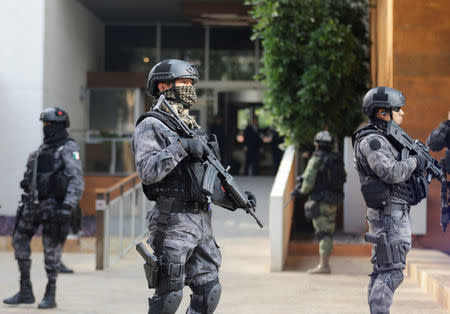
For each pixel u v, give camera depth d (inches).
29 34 726.5
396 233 225.5
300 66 578.2
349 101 593.6
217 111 1098.1
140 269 458.0
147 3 928.3
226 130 1096.8
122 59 1082.1
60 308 322.0
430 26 463.2
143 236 591.2
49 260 321.4
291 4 574.9
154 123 188.4
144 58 1083.9
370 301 226.2
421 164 226.4
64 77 818.8
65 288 382.0
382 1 529.0
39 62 725.3
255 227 633.6
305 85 565.6
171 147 180.4
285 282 386.0
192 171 188.1
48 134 323.3
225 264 458.9
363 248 478.9
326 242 414.0
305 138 588.4
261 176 1071.0
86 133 732.0
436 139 318.3
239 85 1092.5
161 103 191.9
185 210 188.9
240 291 356.8
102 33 1059.3
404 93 464.4
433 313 292.8
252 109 1091.9
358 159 233.1
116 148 730.8
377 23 564.4
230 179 193.6
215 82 1095.6
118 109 932.6
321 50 569.0
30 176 323.6
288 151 578.9
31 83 725.9
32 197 318.7
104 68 1072.2
